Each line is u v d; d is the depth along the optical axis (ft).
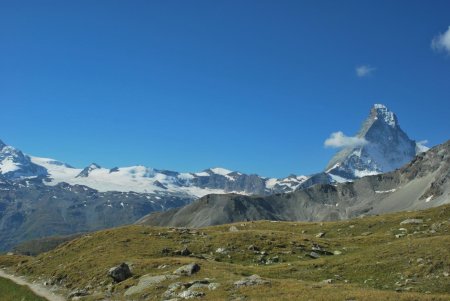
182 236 348.79
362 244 311.47
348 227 427.33
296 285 158.40
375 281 187.01
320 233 408.05
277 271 219.82
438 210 411.54
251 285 162.81
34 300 217.56
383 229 392.47
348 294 136.77
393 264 201.87
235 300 145.48
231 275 189.16
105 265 251.19
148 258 268.00
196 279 184.14
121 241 325.62
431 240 223.30
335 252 293.43
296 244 307.58
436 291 162.30
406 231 347.77
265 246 302.25
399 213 465.88
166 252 288.10
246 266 241.55
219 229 463.83
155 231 367.04
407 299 127.65
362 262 215.51
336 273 207.72
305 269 221.87
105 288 210.38
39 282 273.13
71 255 327.06
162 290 179.73
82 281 238.68
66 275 263.29
